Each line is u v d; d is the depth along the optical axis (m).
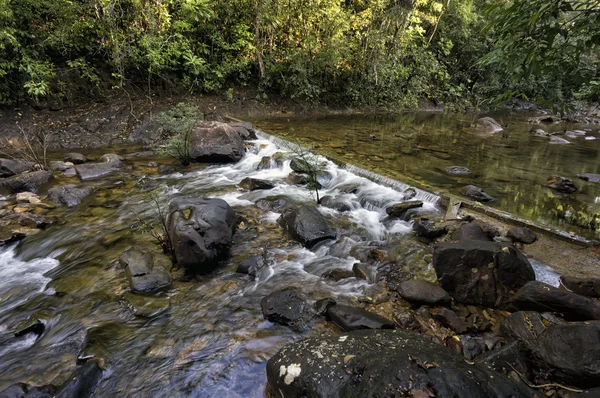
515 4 2.24
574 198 6.00
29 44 9.20
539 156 9.10
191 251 3.95
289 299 3.37
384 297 3.55
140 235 4.83
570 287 3.48
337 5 14.13
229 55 12.99
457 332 3.04
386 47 15.70
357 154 8.35
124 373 2.70
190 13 11.10
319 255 4.44
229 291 3.69
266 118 12.74
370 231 4.99
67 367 2.79
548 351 2.48
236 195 6.27
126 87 10.84
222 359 2.81
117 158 7.69
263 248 4.54
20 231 4.80
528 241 4.40
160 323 3.22
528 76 2.45
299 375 2.26
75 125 9.34
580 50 2.31
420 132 11.72
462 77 20.59
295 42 14.01
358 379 2.12
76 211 5.55
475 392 1.99
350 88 15.58
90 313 3.36
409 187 6.13
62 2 9.48
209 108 11.95
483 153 9.15
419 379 2.03
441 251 3.49
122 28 10.83
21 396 2.48
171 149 7.95
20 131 8.62
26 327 3.18
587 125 16.20
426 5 16.56
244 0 12.66
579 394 2.06
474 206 5.29
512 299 3.24
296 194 6.27
